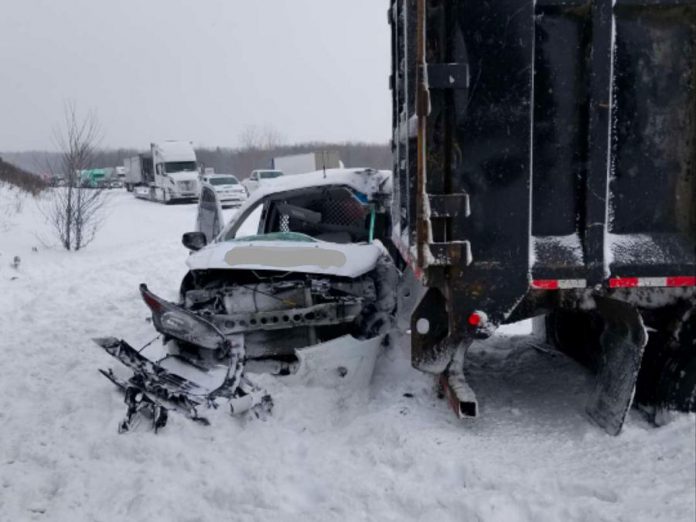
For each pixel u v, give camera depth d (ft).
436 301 12.03
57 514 10.43
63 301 30.86
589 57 10.80
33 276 40.88
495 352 17.97
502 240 11.14
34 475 11.95
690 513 9.05
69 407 15.30
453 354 12.10
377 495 10.28
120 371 17.93
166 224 80.28
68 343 22.17
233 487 10.75
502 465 10.87
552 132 11.09
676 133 11.09
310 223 19.92
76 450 12.73
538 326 19.01
